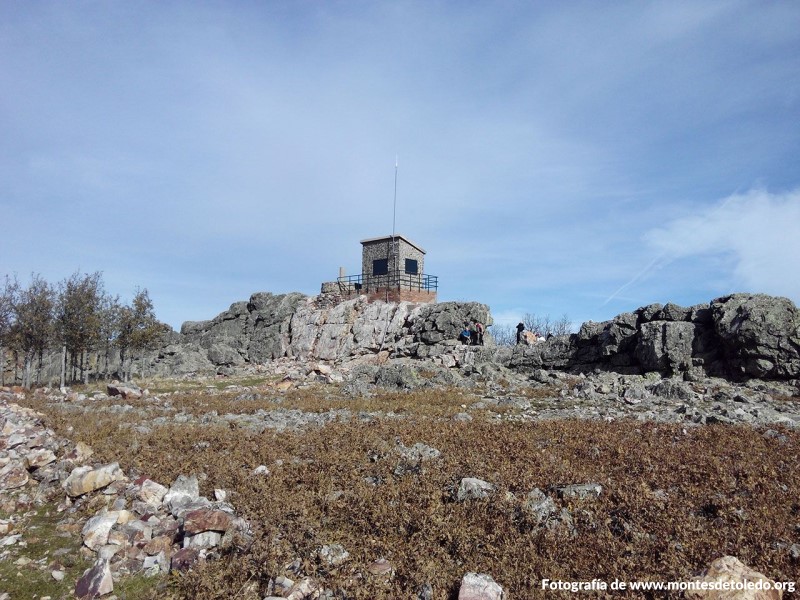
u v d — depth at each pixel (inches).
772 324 1069.1
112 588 311.7
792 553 307.6
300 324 2060.8
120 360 2144.4
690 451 509.0
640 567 299.0
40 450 543.5
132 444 609.0
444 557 322.0
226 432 675.4
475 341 1646.2
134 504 420.5
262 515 386.6
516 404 896.3
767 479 423.2
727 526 344.2
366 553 331.6
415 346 1686.8
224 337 2206.0
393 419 741.9
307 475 465.4
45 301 1669.5
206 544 349.4
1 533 392.2
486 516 365.7
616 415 778.8
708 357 1164.5
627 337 1299.2
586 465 477.1
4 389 1309.1
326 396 1089.4
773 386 1030.4
